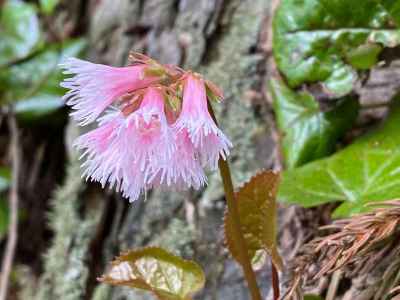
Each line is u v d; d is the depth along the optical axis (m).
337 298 0.22
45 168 0.44
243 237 0.19
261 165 0.29
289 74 0.25
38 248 0.43
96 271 0.34
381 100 0.26
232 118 0.31
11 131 0.44
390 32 0.23
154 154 0.16
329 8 0.24
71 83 0.16
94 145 0.17
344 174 0.23
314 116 0.25
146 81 0.17
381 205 0.20
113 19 0.40
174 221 0.30
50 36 0.47
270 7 0.32
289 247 0.25
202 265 0.28
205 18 0.34
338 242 0.19
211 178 0.30
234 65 0.32
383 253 0.20
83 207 0.36
